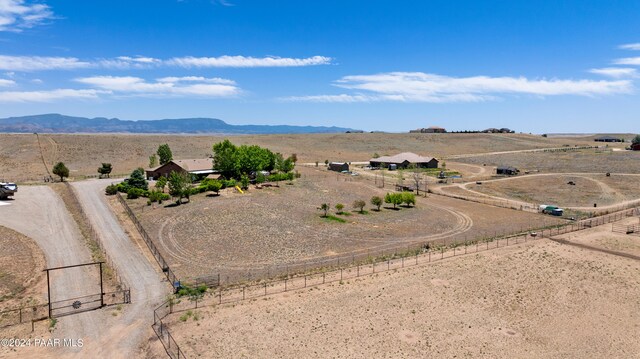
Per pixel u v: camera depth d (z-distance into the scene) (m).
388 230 69.62
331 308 41.41
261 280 47.31
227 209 75.88
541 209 87.31
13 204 73.25
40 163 136.75
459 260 55.22
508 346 36.69
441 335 37.84
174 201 82.00
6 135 174.25
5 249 51.16
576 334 38.91
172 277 46.62
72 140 173.50
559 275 51.31
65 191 86.56
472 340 37.34
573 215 83.94
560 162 159.88
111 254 52.53
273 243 60.12
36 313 37.59
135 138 196.25
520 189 112.56
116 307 39.38
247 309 40.41
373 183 116.69
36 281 43.62
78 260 49.47
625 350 36.62
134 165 144.38
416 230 70.31
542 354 35.75
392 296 44.47
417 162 152.75
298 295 43.78
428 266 52.88
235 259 53.53
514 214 84.44
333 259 54.84
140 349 33.28
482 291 46.66
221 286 45.28
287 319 39.03
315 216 75.88
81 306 39.25
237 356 33.22
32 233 57.88
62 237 57.00
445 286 47.38
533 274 51.41
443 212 84.62
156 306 40.03
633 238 65.88
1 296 39.97
